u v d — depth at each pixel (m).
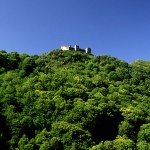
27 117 82.69
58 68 139.62
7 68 107.38
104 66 163.88
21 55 118.56
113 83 127.06
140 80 145.12
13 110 84.25
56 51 167.75
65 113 87.94
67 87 101.00
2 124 80.69
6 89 91.94
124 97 110.44
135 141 89.94
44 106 87.69
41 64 116.19
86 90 104.88
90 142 81.06
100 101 98.00
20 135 79.38
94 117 88.25
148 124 93.25
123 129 90.88
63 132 81.12
